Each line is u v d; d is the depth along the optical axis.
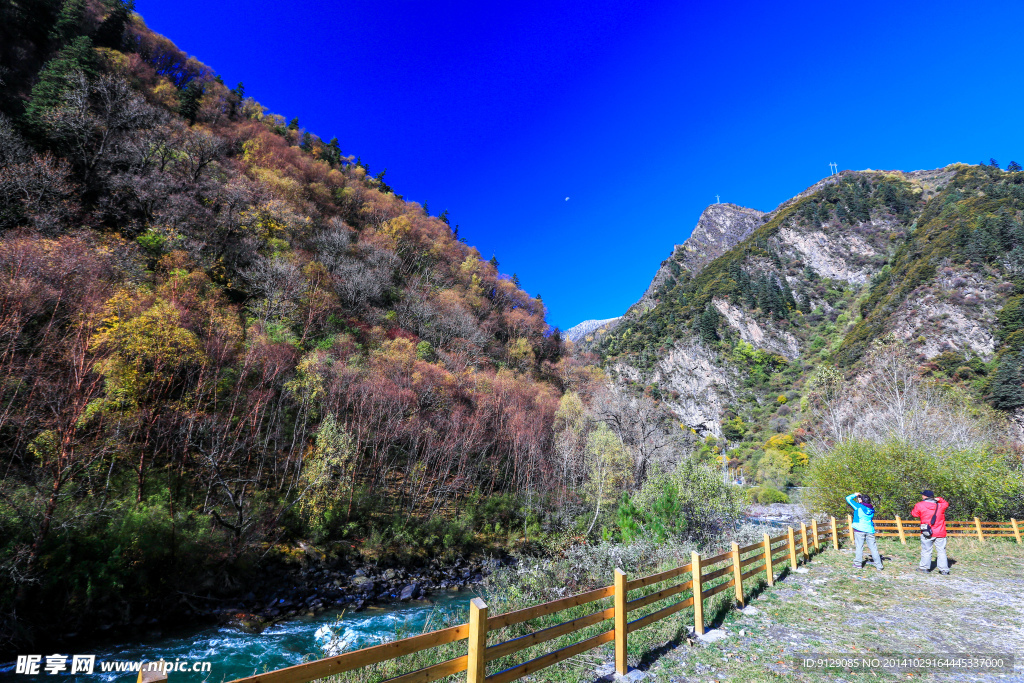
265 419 24.61
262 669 9.83
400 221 74.50
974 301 64.00
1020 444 36.16
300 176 66.12
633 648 6.10
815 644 6.37
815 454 25.88
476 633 3.80
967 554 13.18
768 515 38.09
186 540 14.23
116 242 29.48
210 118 67.88
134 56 61.91
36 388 15.48
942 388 45.28
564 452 36.84
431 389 36.00
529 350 66.50
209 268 34.81
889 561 12.28
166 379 19.70
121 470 16.16
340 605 15.21
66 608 10.95
